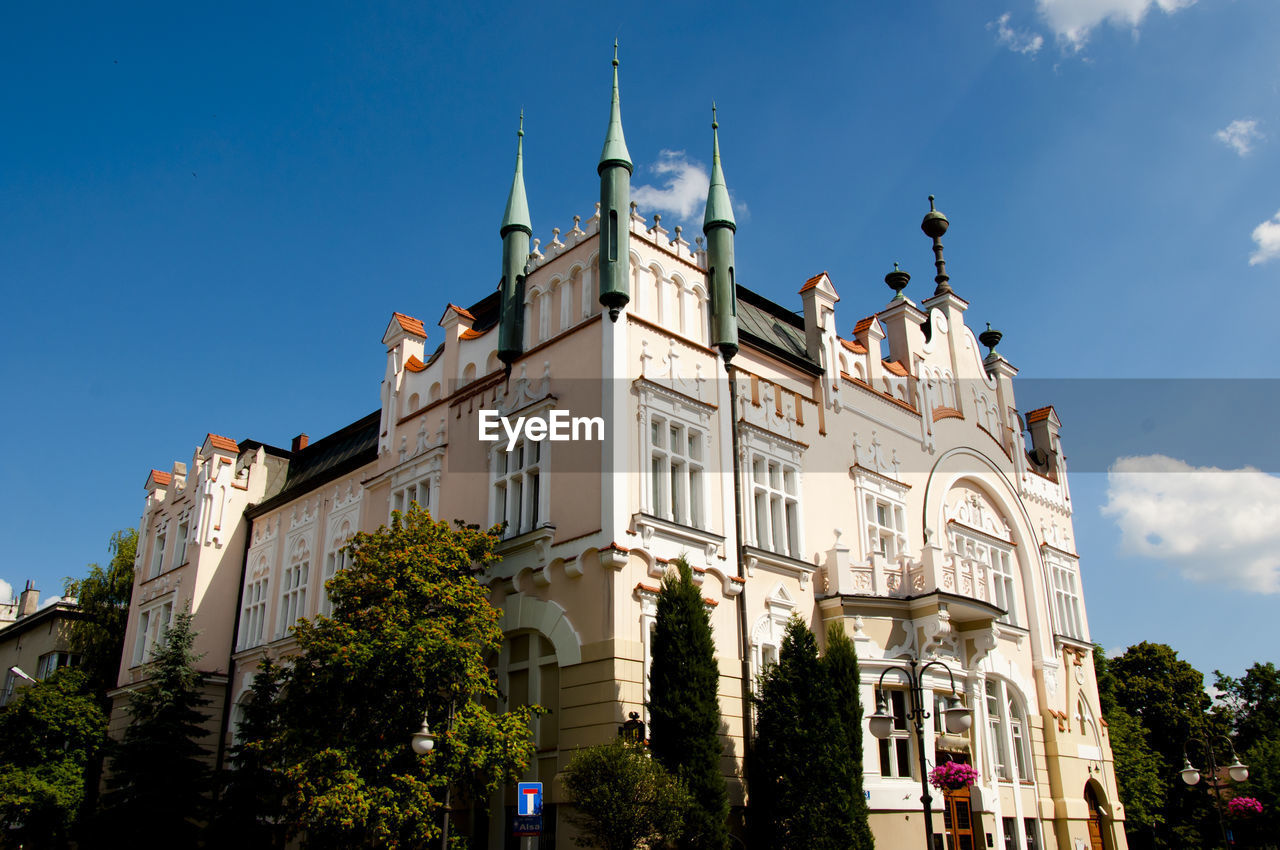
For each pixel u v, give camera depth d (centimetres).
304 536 3481
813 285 3009
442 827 1911
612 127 2528
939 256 3747
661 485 2352
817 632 2580
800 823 2031
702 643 2005
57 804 3372
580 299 2530
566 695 2161
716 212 2711
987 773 2702
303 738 2008
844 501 2827
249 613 3656
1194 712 5431
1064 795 3184
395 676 1997
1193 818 5025
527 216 2788
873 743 2425
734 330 2614
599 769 1788
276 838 2536
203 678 3400
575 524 2277
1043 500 3841
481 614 2125
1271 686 5947
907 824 2406
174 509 4031
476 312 3120
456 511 2700
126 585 4512
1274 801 4553
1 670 5488
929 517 3128
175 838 2789
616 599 2131
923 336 3478
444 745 1931
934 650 2620
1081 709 3541
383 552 2205
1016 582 3497
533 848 1939
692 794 1853
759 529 2559
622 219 2425
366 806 1819
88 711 3678
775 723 2133
